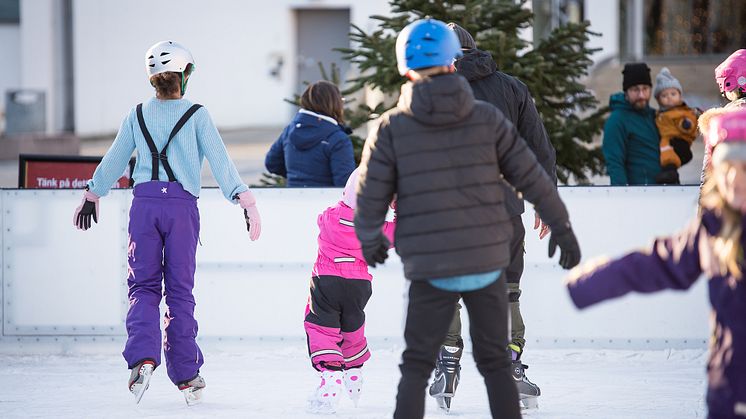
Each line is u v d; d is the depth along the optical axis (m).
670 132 22.14
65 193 19.33
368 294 14.16
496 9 25.36
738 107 14.01
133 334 14.25
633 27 67.56
